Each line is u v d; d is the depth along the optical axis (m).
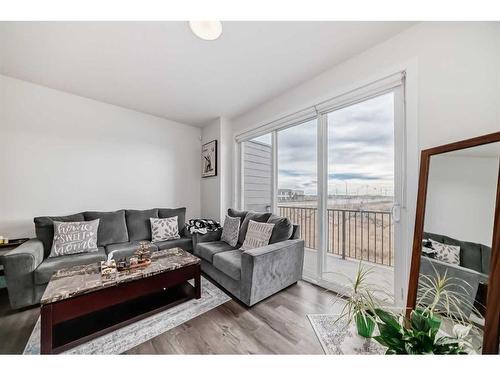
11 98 2.40
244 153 3.65
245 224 2.65
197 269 2.00
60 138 2.70
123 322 1.59
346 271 2.53
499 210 0.96
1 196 2.34
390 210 1.89
